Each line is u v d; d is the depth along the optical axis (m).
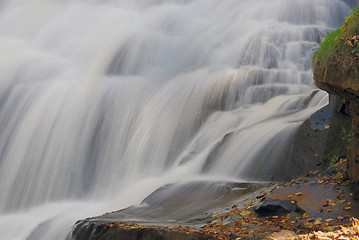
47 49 26.67
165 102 17.61
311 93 15.02
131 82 19.53
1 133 19.30
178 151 15.91
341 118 10.12
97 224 9.33
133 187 14.30
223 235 7.52
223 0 27.50
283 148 11.71
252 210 8.64
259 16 25.17
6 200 16.77
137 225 8.86
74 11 30.12
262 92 17.06
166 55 23.44
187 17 26.67
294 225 7.54
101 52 23.42
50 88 20.12
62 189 16.62
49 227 11.93
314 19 24.23
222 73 18.16
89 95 18.95
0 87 21.06
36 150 18.02
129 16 28.50
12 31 29.83
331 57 8.00
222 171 12.80
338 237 6.33
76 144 17.81
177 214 9.92
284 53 20.70
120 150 17.06
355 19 7.92
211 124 16.09
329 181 8.72
